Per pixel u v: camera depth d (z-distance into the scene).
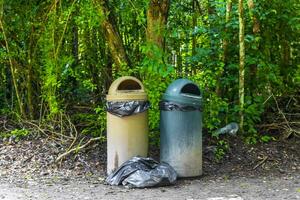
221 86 10.16
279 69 10.67
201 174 8.73
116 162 8.51
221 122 10.05
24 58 10.73
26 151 9.77
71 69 10.09
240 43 9.79
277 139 10.02
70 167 9.20
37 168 9.20
